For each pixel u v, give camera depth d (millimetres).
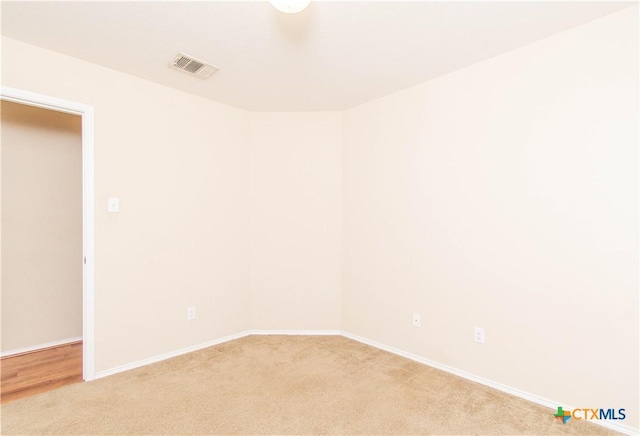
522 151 2256
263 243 3492
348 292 3436
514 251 2295
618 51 1889
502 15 1890
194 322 3068
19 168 3010
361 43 2184
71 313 3318
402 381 2469
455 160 2605
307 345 3189
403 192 2963
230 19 1928
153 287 2805
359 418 2000
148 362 2760
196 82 2805
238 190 3408
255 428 1899
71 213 3311
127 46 2234
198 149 3096
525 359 2246
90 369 2461
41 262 3137
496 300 2383
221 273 3270
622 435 1852
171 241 2918
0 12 1857
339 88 2926
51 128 3188
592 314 1987
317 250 3486
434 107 2736
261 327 3477
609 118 1924
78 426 1904
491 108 2402
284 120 3475
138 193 2713
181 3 1786
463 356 2559
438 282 2717
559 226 2104
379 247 3156
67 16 1904
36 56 2232
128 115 2652
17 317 3004
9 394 2258
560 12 1872
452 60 2428
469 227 2525
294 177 3486
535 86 2195
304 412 2057
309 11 1844
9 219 2959
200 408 2092
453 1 1757
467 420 1988
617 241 1903
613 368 1920
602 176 1950
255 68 2545
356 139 3363
